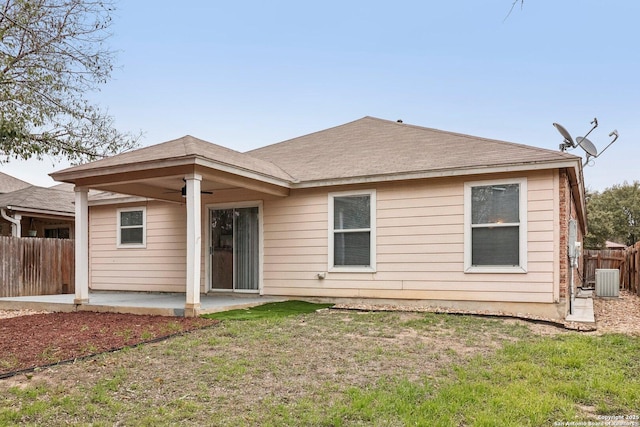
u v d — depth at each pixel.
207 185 10.53
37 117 10.66
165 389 4.29
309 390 4.28
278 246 10.84
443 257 9.21
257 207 11.16
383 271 9.76
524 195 8.56
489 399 3.97
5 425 3.45
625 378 4.62
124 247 13.19
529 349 5.75
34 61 10.57
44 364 5.06
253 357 5.38
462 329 7.13
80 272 9.55
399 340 6.34
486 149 9.73
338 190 10.23
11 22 9.46
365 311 9.02
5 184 22.02
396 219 9.68
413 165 9.59
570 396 4.12
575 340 6.28
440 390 4.23
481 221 8.92
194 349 5.73
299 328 7.07
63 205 18.05
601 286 13.55
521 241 8.56
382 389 4.28
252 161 10.30
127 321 7.79
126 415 3.68
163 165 8.19
